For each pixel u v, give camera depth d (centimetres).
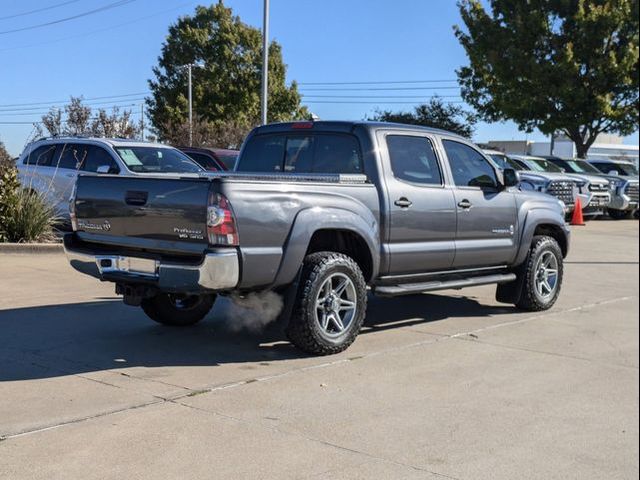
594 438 456
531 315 841
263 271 570
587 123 2838
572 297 967
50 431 438
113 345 651
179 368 582
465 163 773
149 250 594
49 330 700
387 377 571
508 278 812
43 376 551
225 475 386
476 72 3103
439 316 826
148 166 1277
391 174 681
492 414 495
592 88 2781
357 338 703
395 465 406
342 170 692
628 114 2822
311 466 400
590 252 1478
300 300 600
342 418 476
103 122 2180
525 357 646
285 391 527
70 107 2172
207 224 550
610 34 2705
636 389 557
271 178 610
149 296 609
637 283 1091
